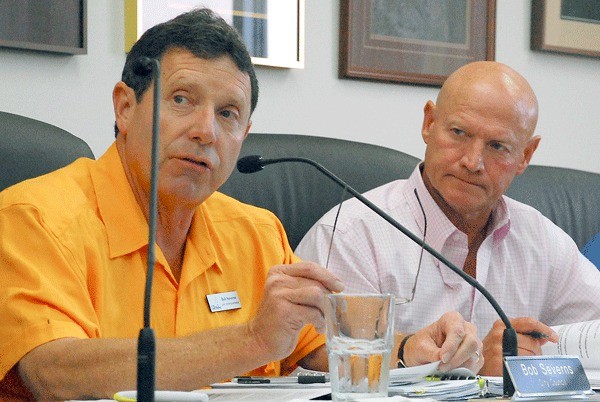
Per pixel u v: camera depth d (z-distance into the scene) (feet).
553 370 7.45
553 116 20.04
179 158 9.29
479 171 12.86
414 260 13.21
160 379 7.68
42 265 8.66
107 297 9.25
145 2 15.20
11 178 11.32
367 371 6.75
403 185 13.83
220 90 9.33
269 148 14.21
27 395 8.70
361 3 17.46
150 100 9.43
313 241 13.32
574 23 20.04
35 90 14.43
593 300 14.29
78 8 14.70
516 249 14.02
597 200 17.47
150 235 6.08
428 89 18.54
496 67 13.25
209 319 10.00
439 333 9.46
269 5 16.44
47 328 8.13
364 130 17.72
